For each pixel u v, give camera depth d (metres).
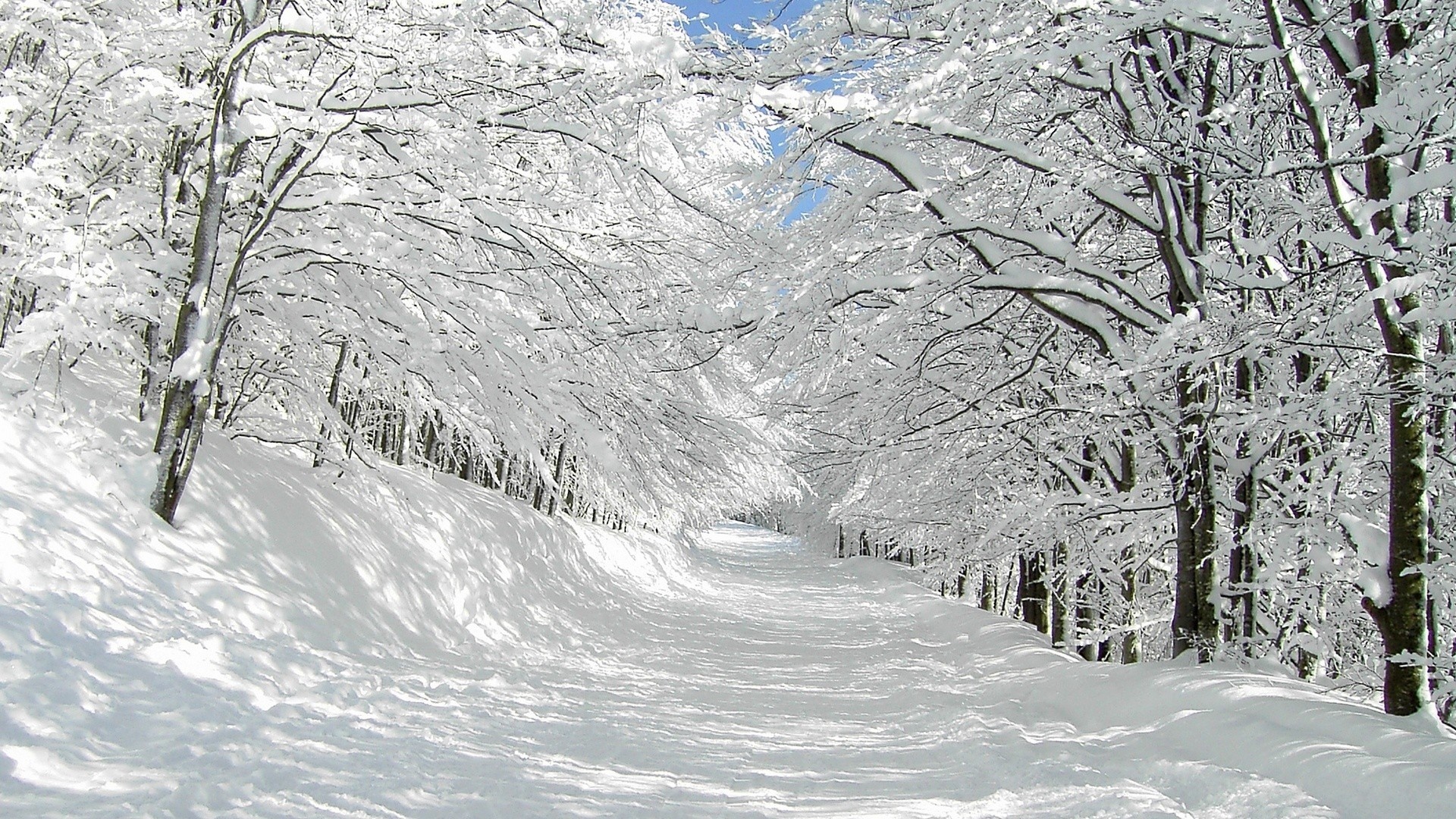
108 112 6.63
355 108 6.76
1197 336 5.84
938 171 7.84
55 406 5.94
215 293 7.17
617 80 6.57
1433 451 7.28
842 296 7.42
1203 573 7.60
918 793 4.02
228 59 6.25
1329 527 7.86
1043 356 10.01
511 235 7.70
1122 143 7.51
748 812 3.55
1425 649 5.41
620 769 4.16
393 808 3.13
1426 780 3.43
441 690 5.60
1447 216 6.42
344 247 7.31
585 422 7.73
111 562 5.00
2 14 6.09
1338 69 5.93
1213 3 5.97
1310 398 5.75
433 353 7.74
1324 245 5.73
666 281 9.13
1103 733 5.73
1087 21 6.47
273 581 6.41
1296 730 4.55
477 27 6.48
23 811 2.63
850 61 7.23
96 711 3.53
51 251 5.38
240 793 3.04
